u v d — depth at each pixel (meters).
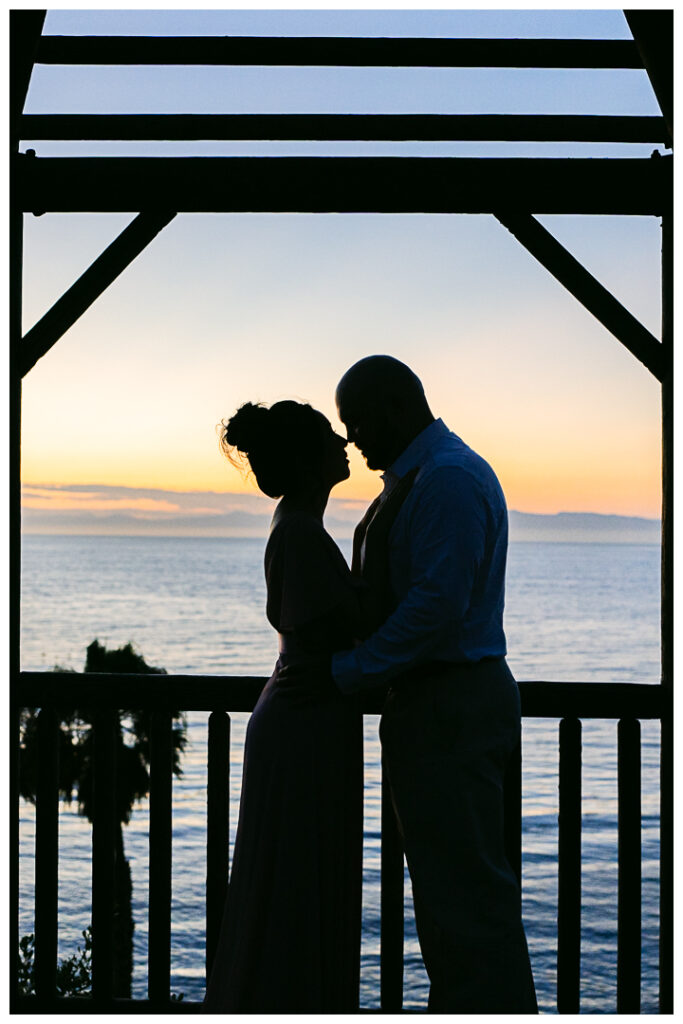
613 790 31.27
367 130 3.04
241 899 2.35
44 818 2.81
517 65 3.08
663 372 2.77
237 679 2.77
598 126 3.09
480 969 2.24
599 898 21.66
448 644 2.29
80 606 75.88
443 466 2.29
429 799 2.28
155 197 2.71
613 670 55.09
